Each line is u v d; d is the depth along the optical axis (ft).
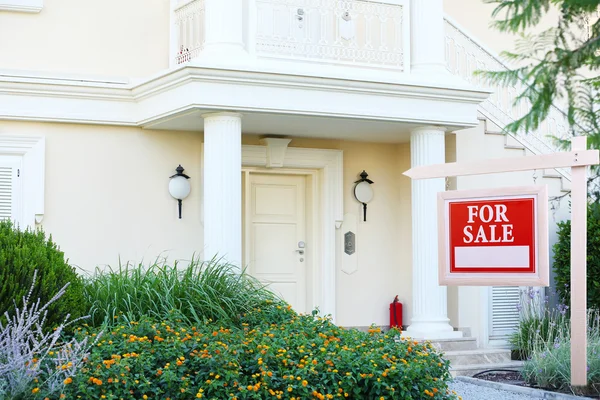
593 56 26.81
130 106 38.42
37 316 23.61
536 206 24.20
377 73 38.11
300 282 43.60
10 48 38.06
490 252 24.86
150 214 38.88
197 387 23.79
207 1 35.94
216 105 34.53
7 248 26.55
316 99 36.27
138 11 40.09
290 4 37.11
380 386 24.62
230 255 35.29
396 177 44.98
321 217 43.27
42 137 37.22
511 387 32.76
